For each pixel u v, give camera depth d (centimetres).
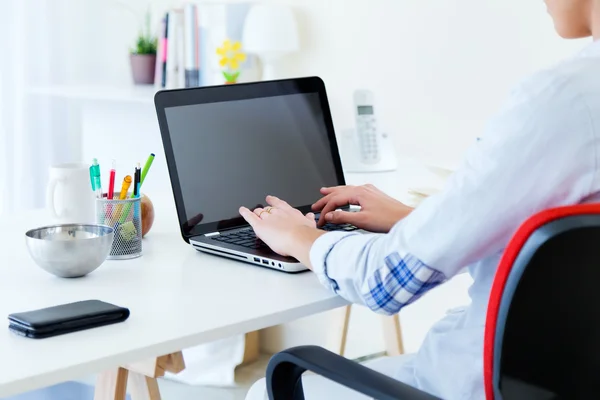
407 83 313
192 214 169
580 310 100
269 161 185
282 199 185
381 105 322
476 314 126
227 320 125
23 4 380
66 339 116
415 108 313
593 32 122
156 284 142
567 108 110
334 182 198
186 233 168
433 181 237
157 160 356
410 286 124
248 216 157
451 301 309
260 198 182
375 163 255
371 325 327
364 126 255
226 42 338
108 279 144
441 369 129
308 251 142
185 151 171
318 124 199
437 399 104
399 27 312
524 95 113
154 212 188
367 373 110
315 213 189
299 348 117
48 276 145
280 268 150
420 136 313
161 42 364
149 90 362
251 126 184
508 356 101
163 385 318
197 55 355
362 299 131
